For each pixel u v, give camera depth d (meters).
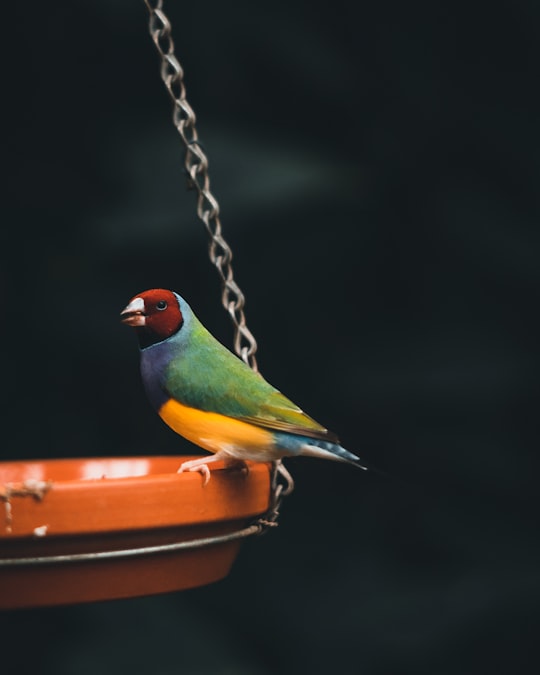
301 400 9.80
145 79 10.30
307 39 10.09
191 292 9.96
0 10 10.21
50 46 10.25
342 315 9.89
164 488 5.12
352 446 9.70
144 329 6.05
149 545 5.18
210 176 9.67
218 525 5.50
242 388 5.96
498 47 9.88
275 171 9.66
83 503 4.91
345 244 9.87
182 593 9.36
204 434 5.98
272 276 9.91
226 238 9.79
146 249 9.69
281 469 6.24
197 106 10.16
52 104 10.23
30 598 5.01
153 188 9.80
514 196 9.80
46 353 10.05
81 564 5.03
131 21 10.24
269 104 10.14
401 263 9.85
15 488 4.82
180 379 5.95
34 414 10.00
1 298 10.02
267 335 9.92
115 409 10.05
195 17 10.21
